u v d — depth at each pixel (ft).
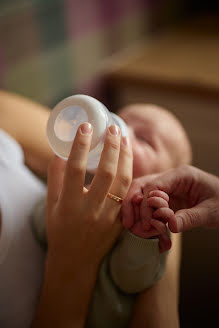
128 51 4.40
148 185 1.81
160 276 1.90
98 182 1.63
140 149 2.28
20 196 2.09
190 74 3.92
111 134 1.60
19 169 2.20
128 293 1.93
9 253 1.97
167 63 4.20
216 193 1.78
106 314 1.90
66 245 1.74
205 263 3.81
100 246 1.81
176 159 2.40
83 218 1.68
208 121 3.99
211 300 3.54
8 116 2.48
